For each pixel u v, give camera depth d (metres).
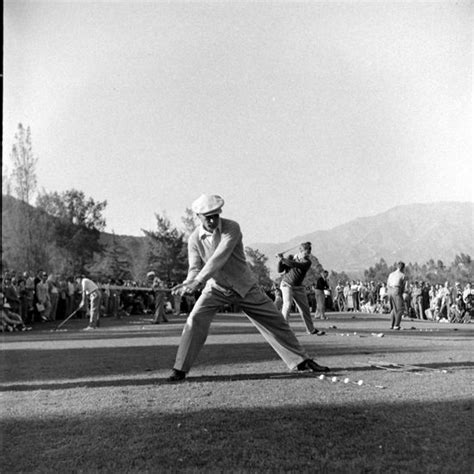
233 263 7.03
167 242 27.78
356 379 6.71
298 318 22.14
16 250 28.27
